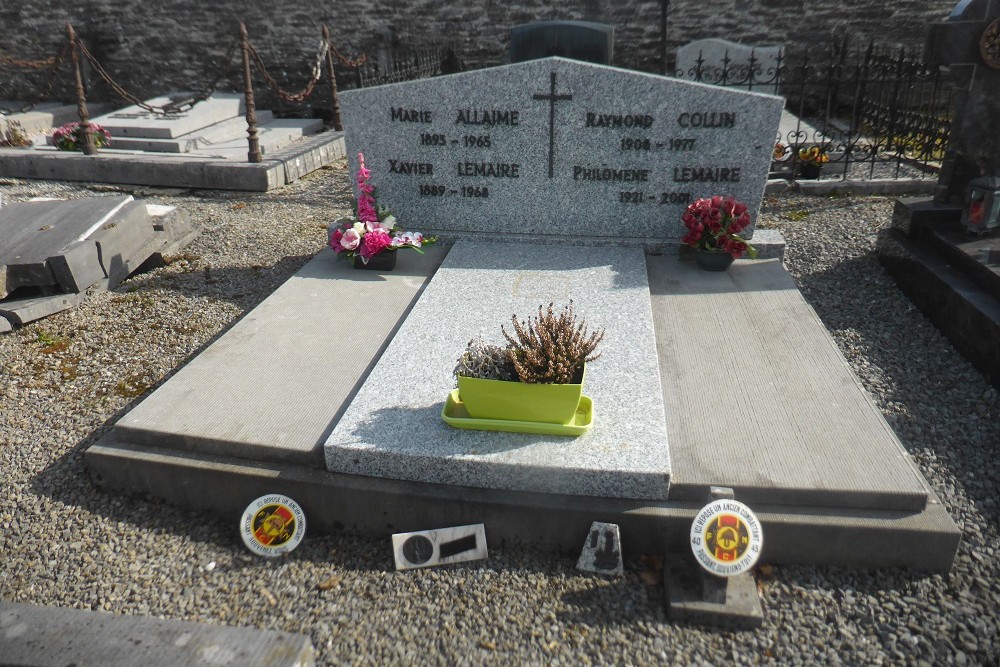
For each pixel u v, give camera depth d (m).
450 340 4.45
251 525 3.44
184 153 9.95
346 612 3.12
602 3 12.48
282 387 4.10
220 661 2.33
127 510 3.71
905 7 11.80
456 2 12.82
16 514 3.68
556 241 6.15
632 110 5.63
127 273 6.45
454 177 6.08
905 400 4.39
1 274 5.56
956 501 3.60
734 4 12.21
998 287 4.71
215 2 13.31
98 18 13.77
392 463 3.44
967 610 3.02
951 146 5.64
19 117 12.25
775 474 3.35
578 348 3.42
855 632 2.97
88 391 4.74
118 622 2.48
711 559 2.97
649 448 3.42
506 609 3.11
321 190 9.25
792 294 5.20
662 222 5.96
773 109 5.47
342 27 13.20
